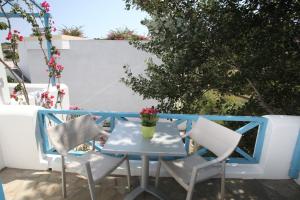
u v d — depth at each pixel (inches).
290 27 125.6
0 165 107.7
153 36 153.3
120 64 273.7
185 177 78.2
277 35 124.7
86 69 275.7
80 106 286.7
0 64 135.8
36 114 105.7
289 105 140.5
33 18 162.9
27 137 105.0
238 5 129.3
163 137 82.5
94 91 282.2
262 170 106.7
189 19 134.9
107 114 108.3
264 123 105.3
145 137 81.0
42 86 198.1
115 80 279.0
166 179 104.8
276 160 104.0
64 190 89.4
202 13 134.6
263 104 147.9
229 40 135.5
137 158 114.1
